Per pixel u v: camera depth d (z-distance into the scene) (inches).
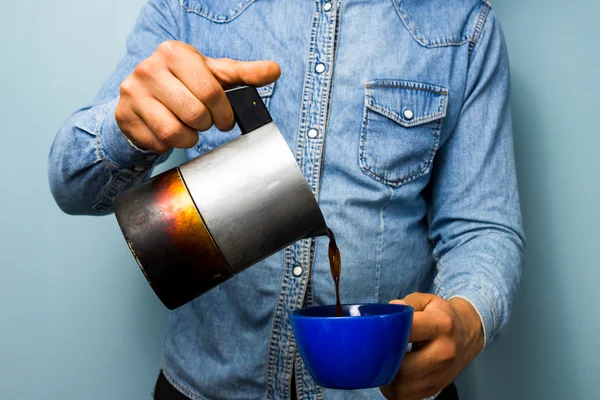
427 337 28.7
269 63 28.4
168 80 27.5
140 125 29.3
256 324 39.2
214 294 40.3
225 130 28.5
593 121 50.3
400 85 40.4
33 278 53.3
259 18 41.2
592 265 50.4
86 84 53.8
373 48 40.4
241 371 39.1
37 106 53.3
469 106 43.3
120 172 34.5
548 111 52.3
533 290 53.0
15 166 53.2
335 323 24.6
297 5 41.0
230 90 27.3
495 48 44.1
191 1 42.7
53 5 53.4
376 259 39.6
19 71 53.2
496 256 38.0
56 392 53.5
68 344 53.6
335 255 29.0
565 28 51.4
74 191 36.0
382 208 40.3
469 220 41.4
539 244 52.8
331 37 40.2
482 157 42.6
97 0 53.7
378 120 39.9
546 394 52.4
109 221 54.0
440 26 42.3
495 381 54.8
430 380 29.8
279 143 26.1
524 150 53.4
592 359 50.4
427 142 41.3
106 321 54.1
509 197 42.6
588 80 50.6
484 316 34.0
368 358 25.1
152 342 54.6
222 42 41.5
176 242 25.5
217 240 25.4
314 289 38.5
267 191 25.6
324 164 39.4
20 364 53.2
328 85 39.7
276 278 38.4
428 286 44.3
